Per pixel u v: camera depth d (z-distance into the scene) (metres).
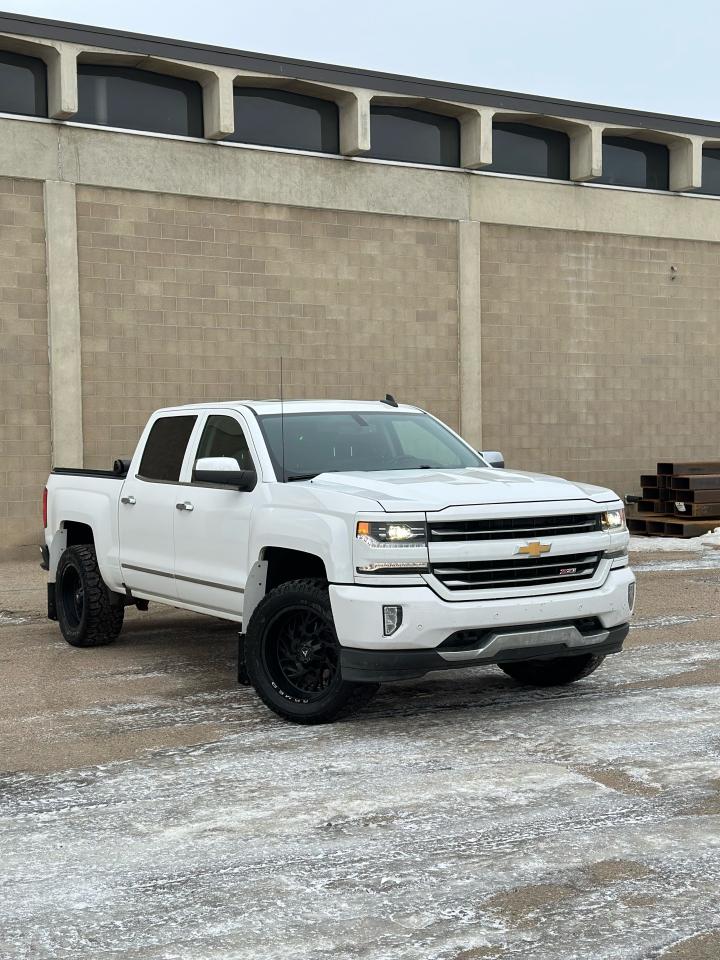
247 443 7.78
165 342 17.38
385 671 6.38
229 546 7.61
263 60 17.47
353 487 6.86
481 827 4.99
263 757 6.15
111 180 16.95
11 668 8.76
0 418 16.34
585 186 20.81
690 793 5.42
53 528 10.08
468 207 19.73
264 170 18.02
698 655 8.84
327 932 3.96
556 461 20.59
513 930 3.96
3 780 5.83
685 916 4.05
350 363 18.75
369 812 5.21
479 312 19.81
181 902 4.24
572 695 7.52
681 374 21.84
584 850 4.69
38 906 4.23
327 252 18.56
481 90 19.27
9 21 15.83
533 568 6.73
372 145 19.14
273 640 6.96
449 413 19.59
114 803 5.42
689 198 21.86
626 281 21.25
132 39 16.56
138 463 9.02
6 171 16.27
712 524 18.55
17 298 16.42
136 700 7.57
